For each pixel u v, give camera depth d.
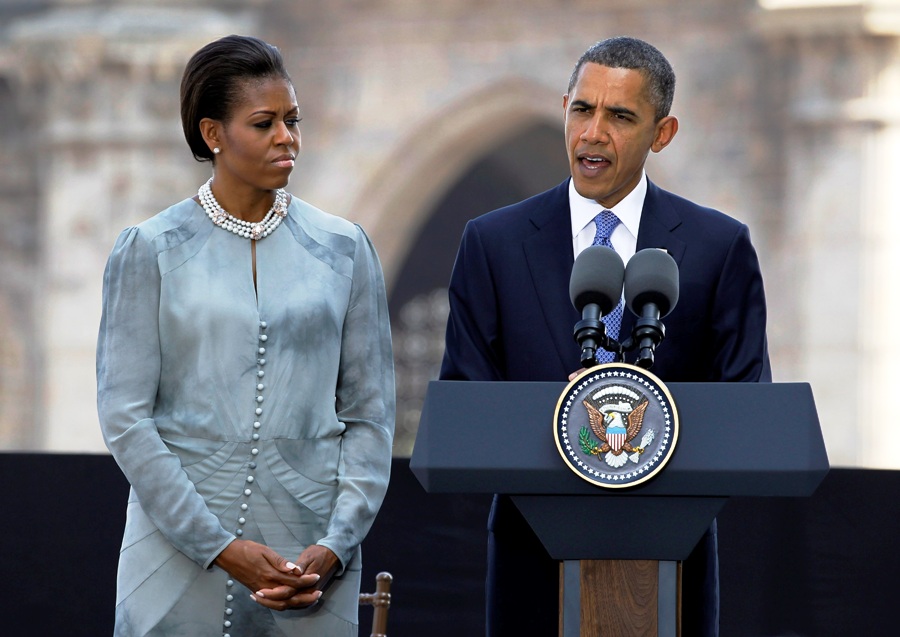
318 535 12.83
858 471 19.06
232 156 13.02
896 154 67.06
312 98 76.56
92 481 19.80
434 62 75.44
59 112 72.88
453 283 14.41
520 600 13.70
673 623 10.92
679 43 71.25
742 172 70.06
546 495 11.02
